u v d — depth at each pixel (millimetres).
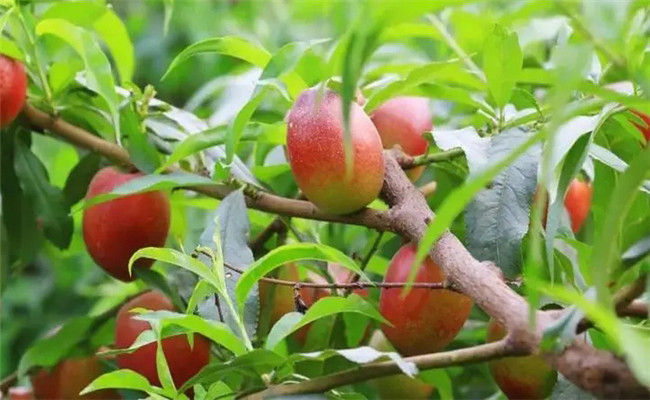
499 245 1160
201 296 1154
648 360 933
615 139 1238
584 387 997
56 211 1376
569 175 1126
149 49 1987
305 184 1181
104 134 1374
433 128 1432
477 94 1417
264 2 2004
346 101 982
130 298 1370
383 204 1327
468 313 1206
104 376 1121
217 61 1950
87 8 1329
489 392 1532
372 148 1175
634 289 1067
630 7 1038
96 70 1288
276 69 1179
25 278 1976
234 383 1236
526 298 1125
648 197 1203
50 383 1373
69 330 1360
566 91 970
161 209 1309
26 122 1354
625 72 1092
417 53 1609
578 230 1304
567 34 1300
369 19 984
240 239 1219
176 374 1256
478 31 1465
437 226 985
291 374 1140
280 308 1293
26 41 1320
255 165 1357
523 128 1200
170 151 1344
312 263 1304
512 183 1170
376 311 1147
